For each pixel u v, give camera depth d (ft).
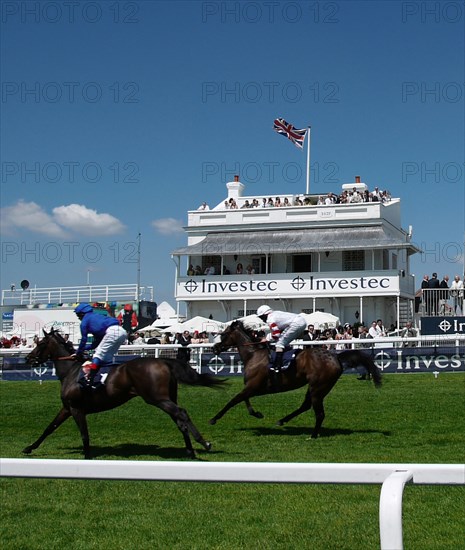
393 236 115.34
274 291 108.27
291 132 119.96
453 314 92.73
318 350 33.01
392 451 27.84
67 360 29.40
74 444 32.07
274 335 33.55
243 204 123.24
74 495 21.44
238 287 109.81
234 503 19.98
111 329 28.17
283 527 17.46
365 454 27.25
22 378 69.36
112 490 21.93
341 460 25.81
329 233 110.83
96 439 33.32
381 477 8.05
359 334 84.84
